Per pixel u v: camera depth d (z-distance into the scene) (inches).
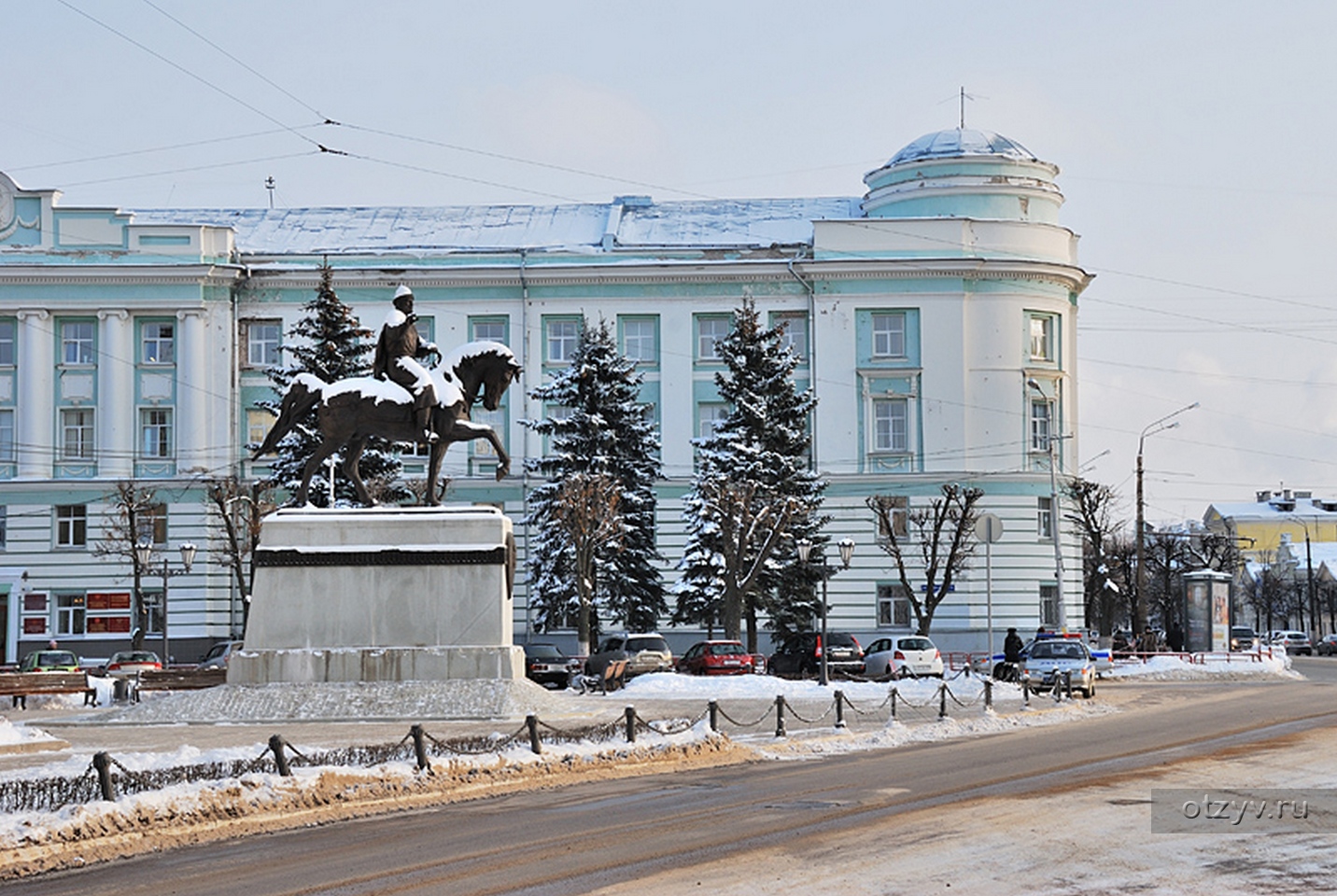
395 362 1328.7
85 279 2731.3
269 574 1290.6
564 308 2805.1
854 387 2775.6
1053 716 1357.0
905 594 2746.1
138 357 2758.4
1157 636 3371.1
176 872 575.2
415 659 1266.0
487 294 2810.0
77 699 1791.3
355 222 3006.9
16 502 2719.0
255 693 1256.8
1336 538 5846.5
